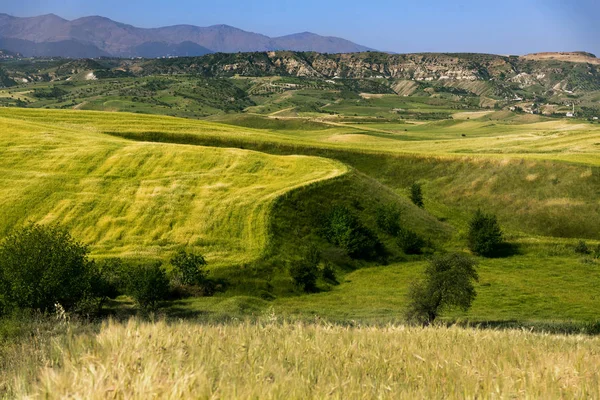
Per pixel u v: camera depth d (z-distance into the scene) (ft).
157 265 153.79
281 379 17.49
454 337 34.65
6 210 191.72
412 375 21.49
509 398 17.39
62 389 15.39
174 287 161.17
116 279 152.76
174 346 22.31
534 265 222.89
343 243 214.48
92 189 213.46
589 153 403.34
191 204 212.64
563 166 346.54
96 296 127.03
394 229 237.25
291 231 210.18
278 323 35.04
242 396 15.52
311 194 236.22
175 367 17.99
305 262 181.57
